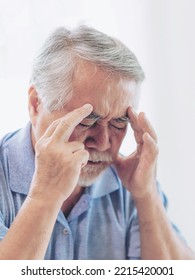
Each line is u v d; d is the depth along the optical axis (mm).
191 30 1177
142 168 875
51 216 735
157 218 903
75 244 877
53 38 770
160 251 896
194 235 1218
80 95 735
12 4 1071
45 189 741
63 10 1096
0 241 752
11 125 1076
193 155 1207
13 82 1075
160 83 1183
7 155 870
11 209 835
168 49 1177
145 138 849
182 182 1209
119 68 732
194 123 1196
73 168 745
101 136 779
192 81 1188
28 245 717
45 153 740
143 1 1159
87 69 729
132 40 1160
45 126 784
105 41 747
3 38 1068
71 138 776
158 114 1188
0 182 840
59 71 742
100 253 903
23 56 1076
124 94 755
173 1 1171
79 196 884
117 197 943
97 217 912
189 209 1218
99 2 1126
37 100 794
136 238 936
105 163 837
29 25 1078
